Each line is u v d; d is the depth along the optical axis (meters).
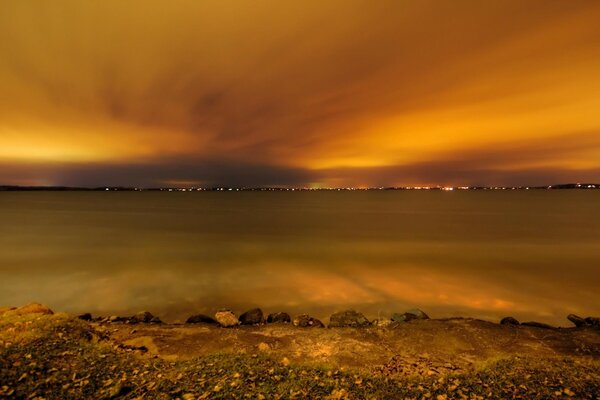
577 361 8.55
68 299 19.05
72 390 6.53
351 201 166.12
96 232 46.50
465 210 93.75
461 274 23.98
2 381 6.51
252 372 7.57
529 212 84.88
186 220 64.88
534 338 11.21
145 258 29.75
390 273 24.31
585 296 19.19
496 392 6.66
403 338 11.31
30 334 8.99
